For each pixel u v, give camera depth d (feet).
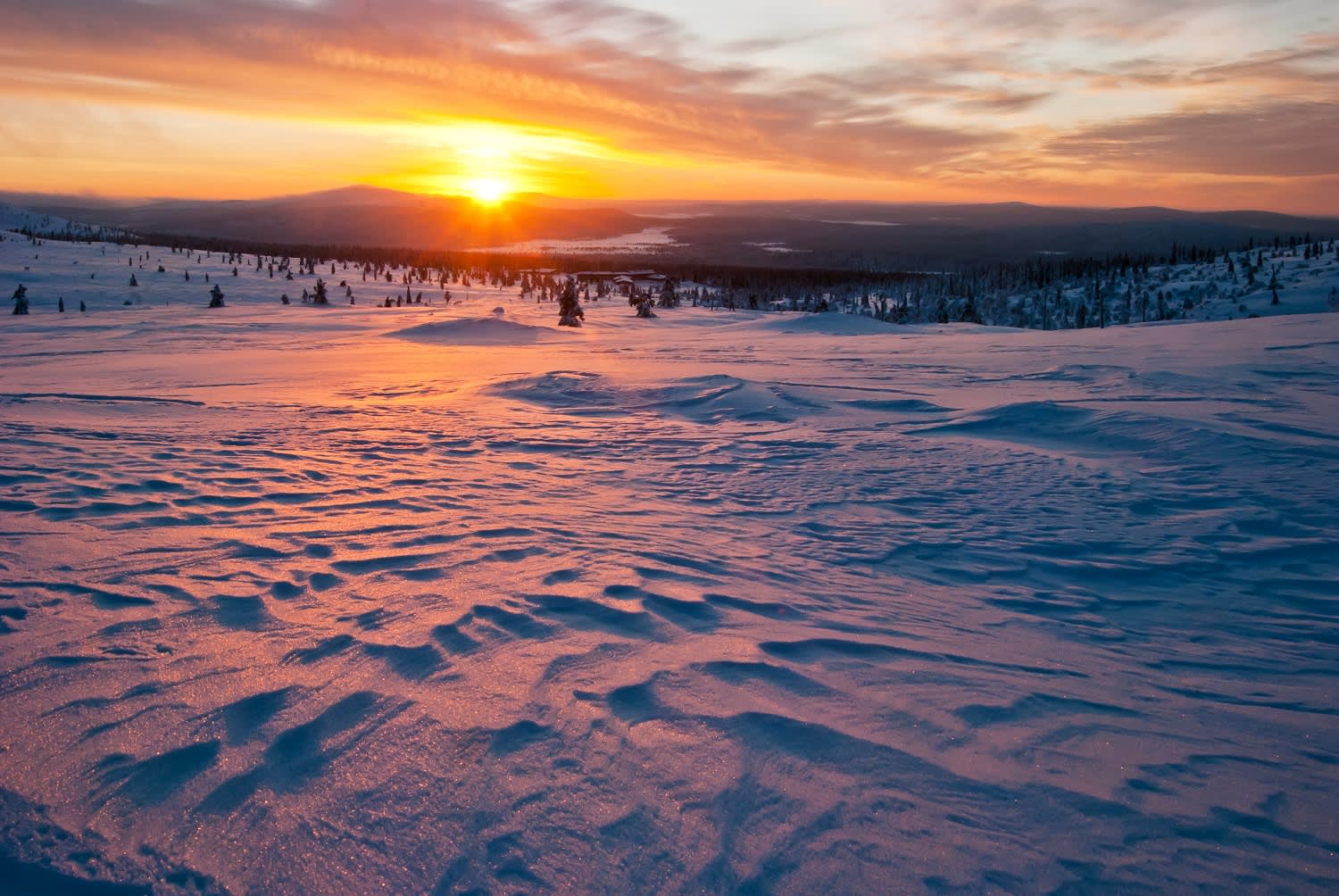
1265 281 377.30
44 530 15.99
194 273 453.17
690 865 6.48
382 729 8.45
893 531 18.56
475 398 44.86
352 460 25.91
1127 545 17.39
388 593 12.91
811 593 14.02
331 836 6.74
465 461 26.27
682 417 38.24
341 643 10.78
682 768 7.88
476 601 12.64
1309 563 16.11
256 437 29.94
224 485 21.09
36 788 7.27
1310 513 19.24
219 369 68.64
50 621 11.24
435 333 127.44
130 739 8.14
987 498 21.68
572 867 6.43
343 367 70.85
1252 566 16.03
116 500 18.84
